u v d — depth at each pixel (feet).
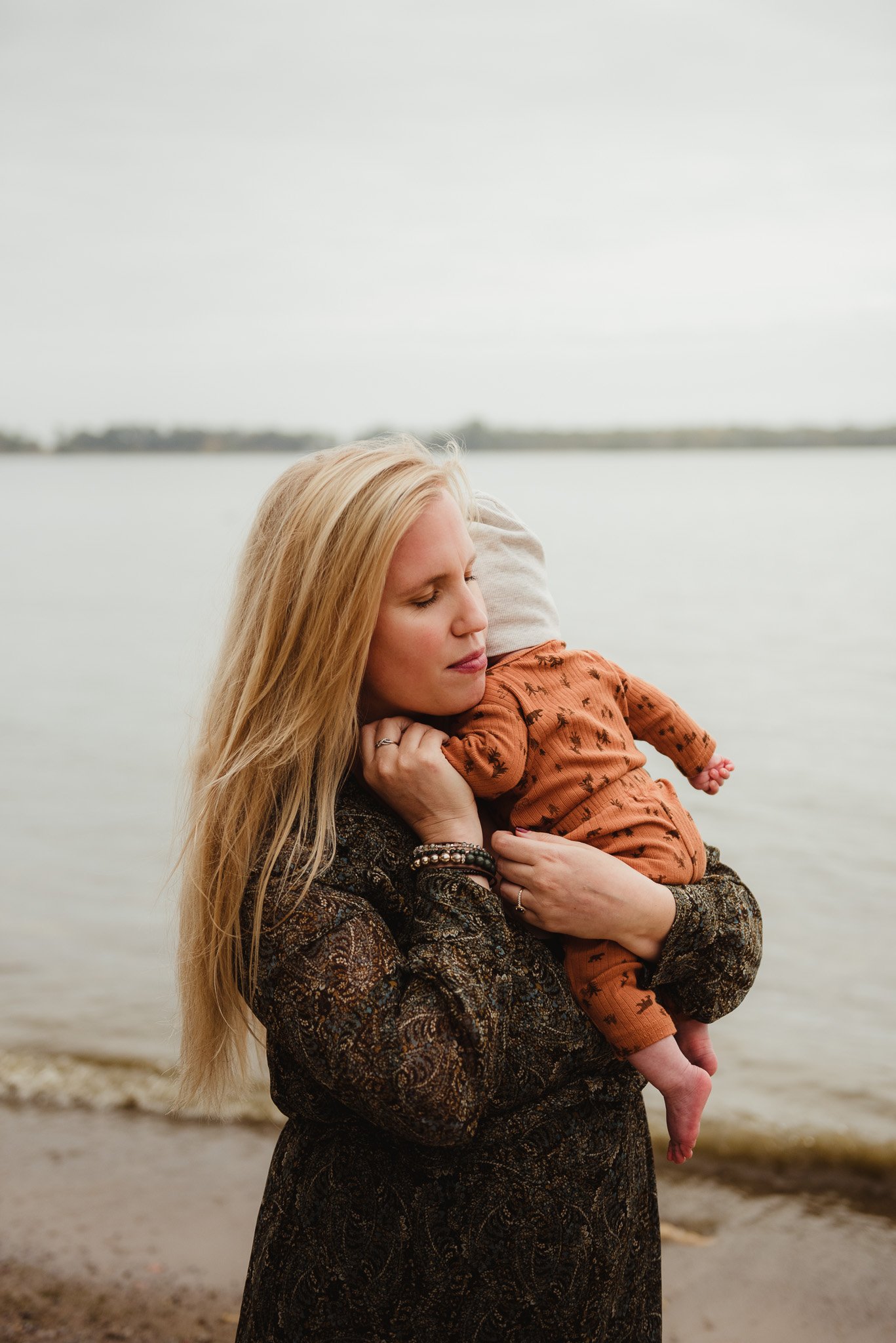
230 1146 13.58
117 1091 14.96
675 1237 11.77
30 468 497.05
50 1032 16.74
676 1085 4.53
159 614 81.20
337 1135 4.46
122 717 46.52
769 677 52.42
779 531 155.02
